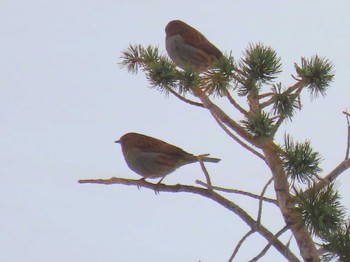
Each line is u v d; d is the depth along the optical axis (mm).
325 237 8039
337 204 8164
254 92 10031
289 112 9891
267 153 9398
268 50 10352
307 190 8383
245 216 9750
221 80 10117
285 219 9406
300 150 9172
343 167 9344
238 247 9703
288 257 9484
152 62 11219
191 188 10258
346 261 7836
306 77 10242
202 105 10344
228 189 9969
